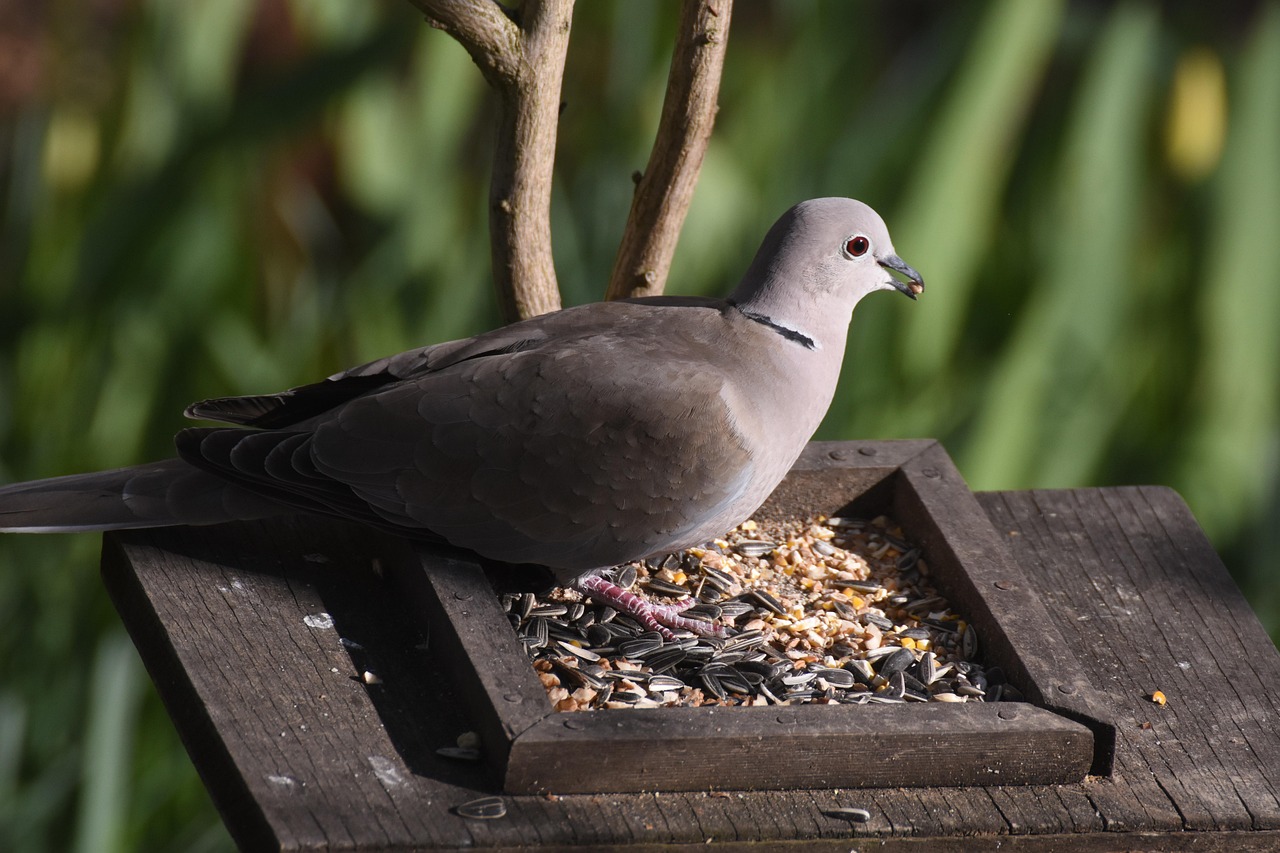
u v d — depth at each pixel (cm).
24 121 1178
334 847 521
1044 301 1138
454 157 1165
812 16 1148
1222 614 705
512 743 544
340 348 1155
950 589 708
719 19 699
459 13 668
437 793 550
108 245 1012
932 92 1106
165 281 1091
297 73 969
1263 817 575
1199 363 1205
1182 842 574
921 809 566
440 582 627
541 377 636
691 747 555
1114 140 1148
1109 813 571
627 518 638
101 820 911
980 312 1210
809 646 671
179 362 1111
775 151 1154
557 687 623
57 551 1037
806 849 553
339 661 616
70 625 1028
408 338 1138
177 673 604
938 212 1098
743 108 1170
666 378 639
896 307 1091
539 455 630
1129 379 1209
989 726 574
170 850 996
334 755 563
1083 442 1153
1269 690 653
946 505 738
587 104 1212
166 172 995
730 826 548
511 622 662
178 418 1116
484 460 631
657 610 680
